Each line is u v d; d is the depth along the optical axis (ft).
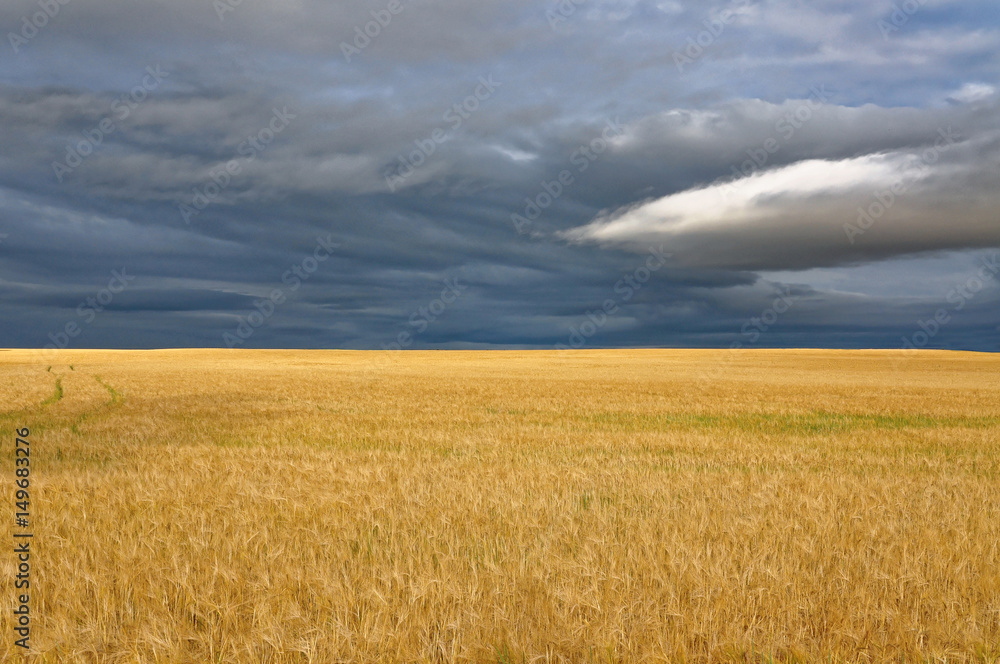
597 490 30.68
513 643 13.51
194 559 18.60
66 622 14.23
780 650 13.82
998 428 70.44
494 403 96.89
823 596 16.17
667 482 32.53
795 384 154.81
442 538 21.08
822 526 22.34
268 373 184.14
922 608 15.72
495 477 32.91
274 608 15.21
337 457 41.24
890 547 19.60
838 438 58.95
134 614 15.11
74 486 28.81
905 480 34.42
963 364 292.20
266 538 20.25
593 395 114.11
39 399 97.40
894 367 267.39
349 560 18.43
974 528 23.30
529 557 19.03
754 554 19.11
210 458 39.83
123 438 52.75
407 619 14.33
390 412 81.61
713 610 14.89
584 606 15.28
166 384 135.54
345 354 383.65
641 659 13.29
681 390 129.29
